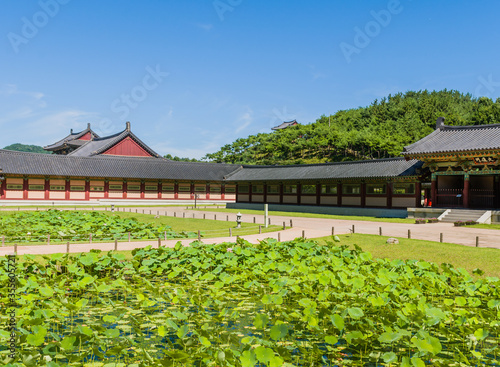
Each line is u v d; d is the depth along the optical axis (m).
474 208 37.03
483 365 7.89
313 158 114.69
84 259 14.22
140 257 16.66
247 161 125.19
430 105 121.88
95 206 56.28
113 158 66.56
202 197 71.50
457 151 35.12
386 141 98.19
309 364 7.98
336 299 10.74
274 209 55.16
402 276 12.82
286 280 12.36
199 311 10.04
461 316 9.30
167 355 7.50
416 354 7.58
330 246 19.53
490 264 17.03
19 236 24.56
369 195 45.69
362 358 8.25
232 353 7.13
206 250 17.47
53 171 57.88
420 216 38.38
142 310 11.07
